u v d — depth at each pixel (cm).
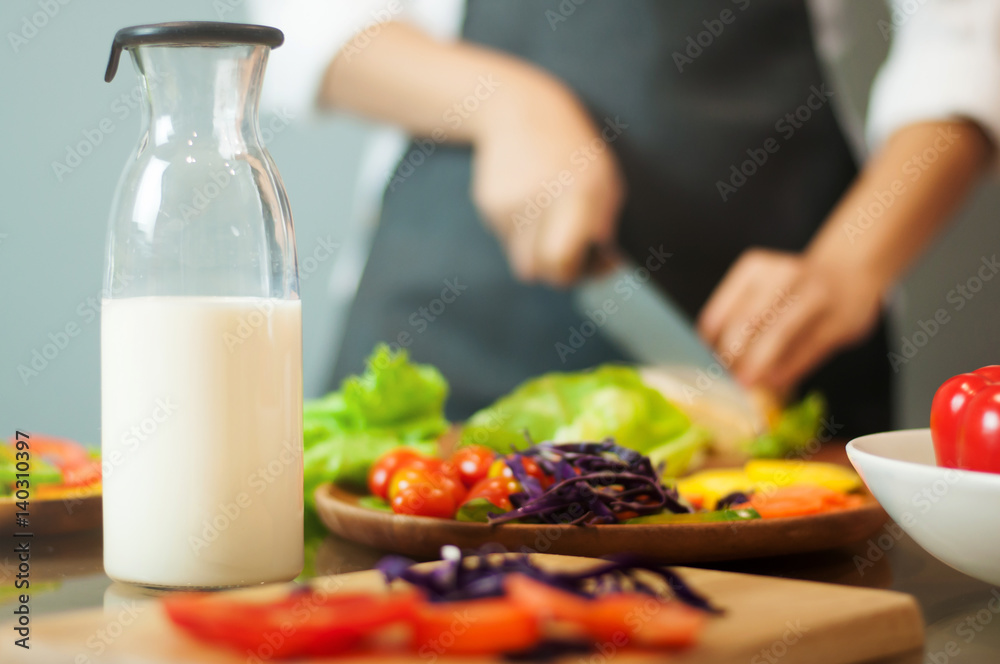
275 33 70
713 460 135
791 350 189
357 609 48
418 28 201
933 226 199
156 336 68
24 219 224
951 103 192
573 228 195
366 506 90
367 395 111
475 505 78
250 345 69
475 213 209
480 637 47
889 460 63
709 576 64
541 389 127
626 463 84
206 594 63
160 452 68
